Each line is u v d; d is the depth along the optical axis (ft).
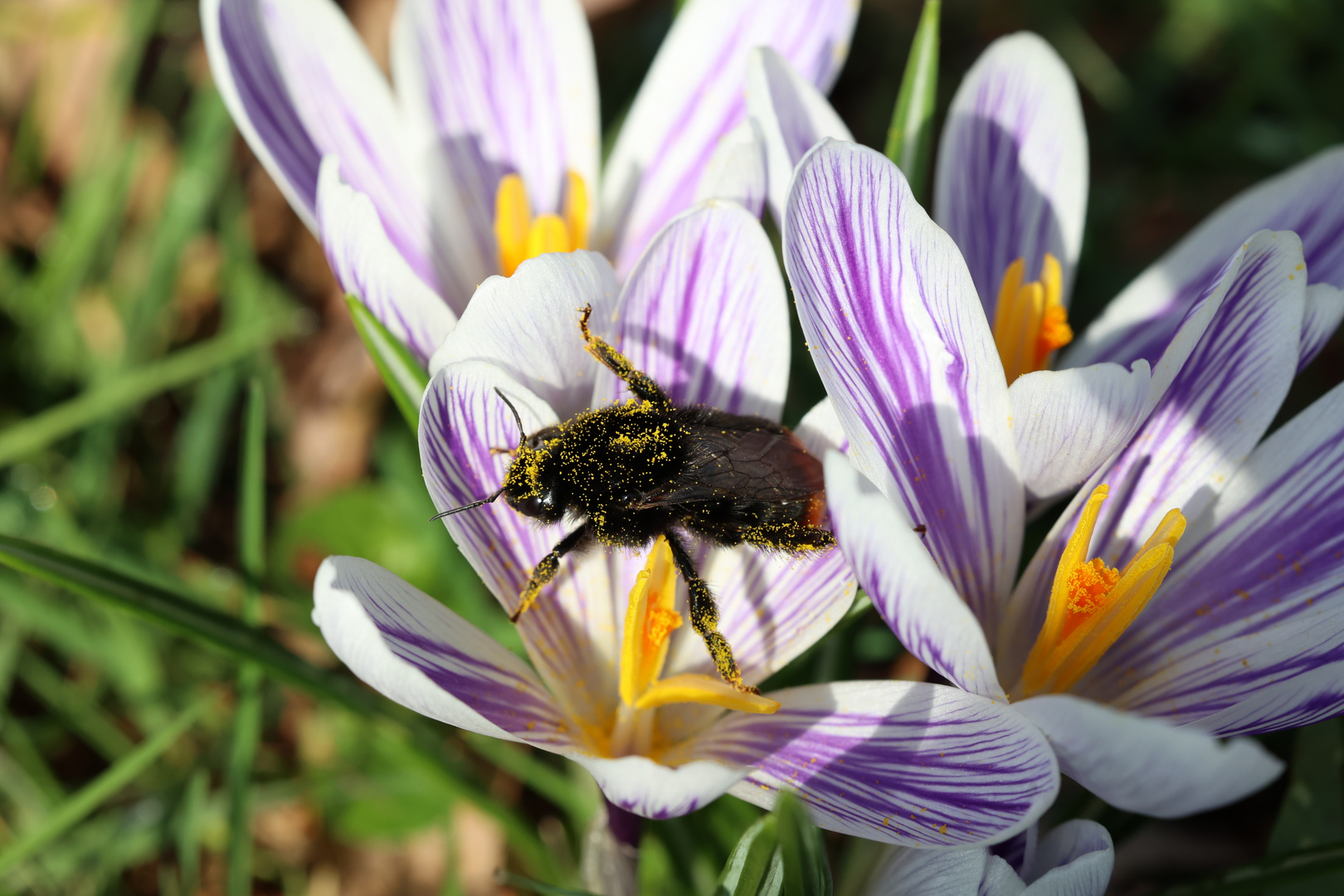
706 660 0.60
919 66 0.63
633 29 0.85
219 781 0.70
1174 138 0.85
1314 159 0.63
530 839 0.64
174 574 0.71
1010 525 0.58
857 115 0.88
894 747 0.55
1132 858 0.69
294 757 0.71
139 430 0.77
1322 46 0.87
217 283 0.79
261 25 0.63
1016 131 0.63
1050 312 0.61
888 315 0.56
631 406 0.59
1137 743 0.50
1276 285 0.57
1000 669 0.60
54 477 0.74
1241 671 0.58
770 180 0.60
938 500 0.57
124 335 0.75
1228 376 0.58
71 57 0.81
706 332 0.59
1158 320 0.64
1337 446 0.58
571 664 0.60
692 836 0.63
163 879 0.68
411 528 0.73
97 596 0.58
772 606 0.59
